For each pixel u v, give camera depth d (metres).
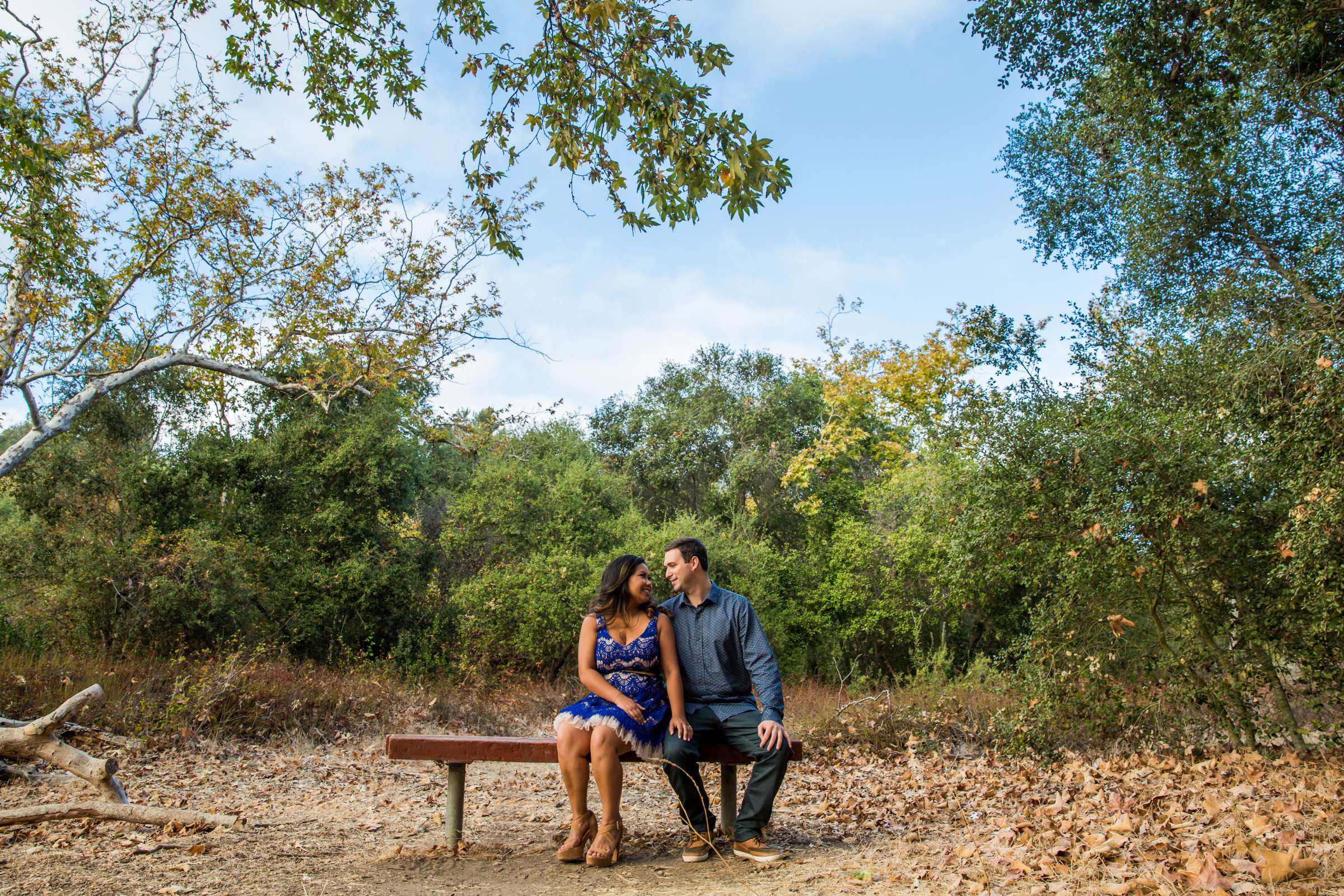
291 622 15.56
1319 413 5.67
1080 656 7.19
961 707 9.85
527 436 21.12
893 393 22.84
